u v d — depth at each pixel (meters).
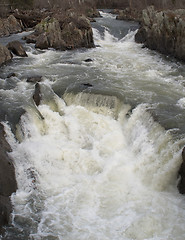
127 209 8.14
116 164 9.78
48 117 11.77
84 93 12.65
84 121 11.73
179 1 30.44
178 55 18.66
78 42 22.31
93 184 9.13
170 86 14.02
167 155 9.02
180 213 7.78
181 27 17.92
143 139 10.19
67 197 8.63
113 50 22.05
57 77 15.18
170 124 10.05
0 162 8.63
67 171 9.74
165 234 7.27
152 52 20.95
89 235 7.40
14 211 7.99
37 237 7.29
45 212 8.05
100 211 8.16
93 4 47.78
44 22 24.28
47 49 21.83
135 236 7.33
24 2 40.41
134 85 14.03
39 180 9.18
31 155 9.73
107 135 11.12
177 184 8.56
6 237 7.20
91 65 17.59
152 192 8.63
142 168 9.38
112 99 12.24
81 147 10.72
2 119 11.04
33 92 13.54
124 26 29.67
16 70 16.61
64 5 41.22
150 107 11.41
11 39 25.28
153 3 34.56
